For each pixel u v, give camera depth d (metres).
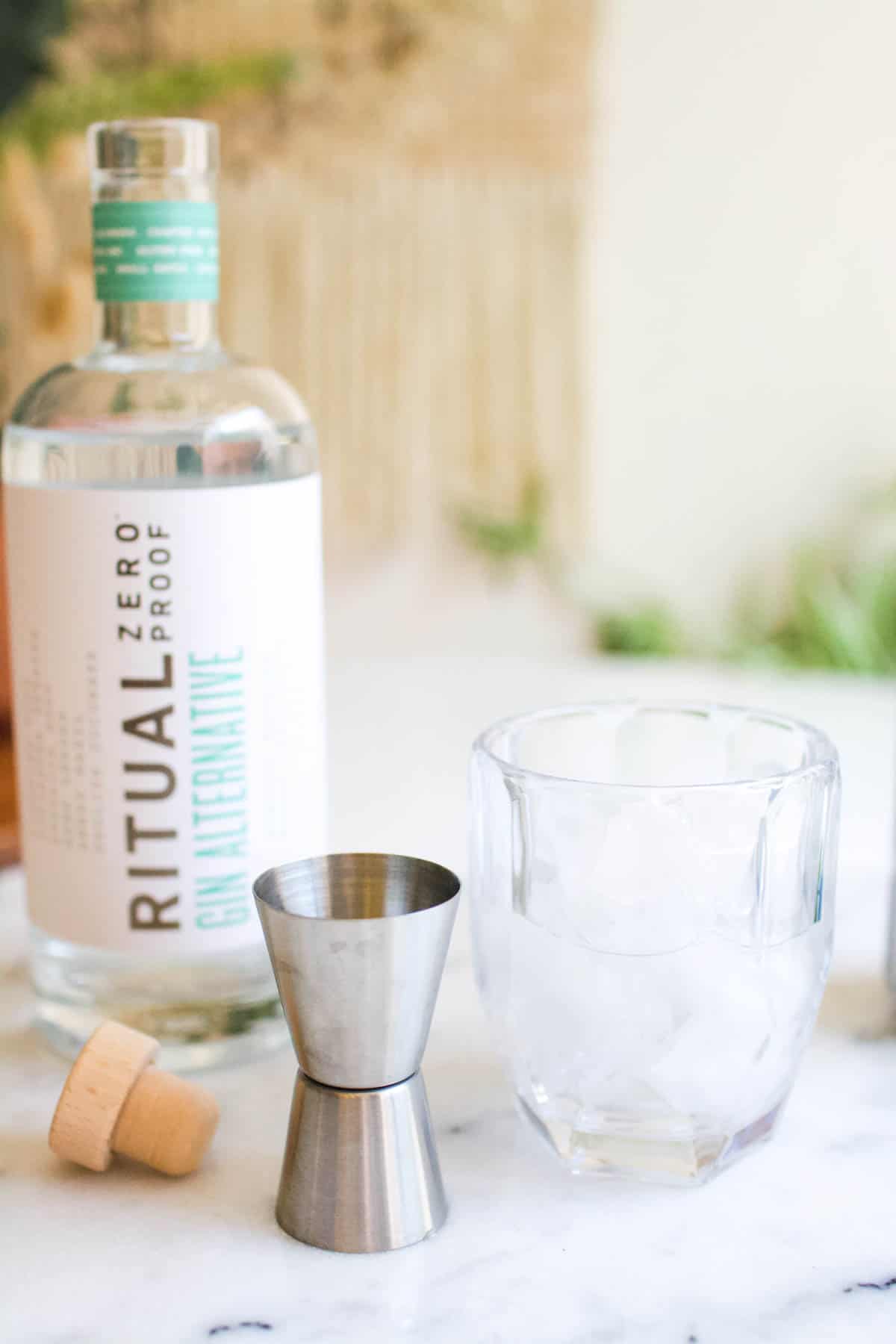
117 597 0.53
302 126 2.41
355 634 2.59
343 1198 0.46
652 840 0.47
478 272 2.42
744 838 0.47
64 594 0.53
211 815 0.54
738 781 0.47
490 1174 0.49
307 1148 0.47
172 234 0.54
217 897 0.54
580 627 2.64
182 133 0.54
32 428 0.56
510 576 2.58
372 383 2.45
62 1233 0.47
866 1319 0.44
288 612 0.54
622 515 2.63
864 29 2.40
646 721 0.54
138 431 0.55
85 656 0.53
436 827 0.73
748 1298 0.45
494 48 2.36
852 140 2.45
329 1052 0.46
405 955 0.45
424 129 2.39
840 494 2.57
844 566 2.58
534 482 2.49
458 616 2.60
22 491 0.54
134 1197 0.49
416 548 2.54
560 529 2.52
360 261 2.42
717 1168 0.49
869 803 0.76
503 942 0.49
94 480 0.55
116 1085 0.49
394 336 2.44
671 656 2.62
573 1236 0.47
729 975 0.47
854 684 1.00
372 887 0.48
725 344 2.56
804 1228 0.47
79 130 2.45
